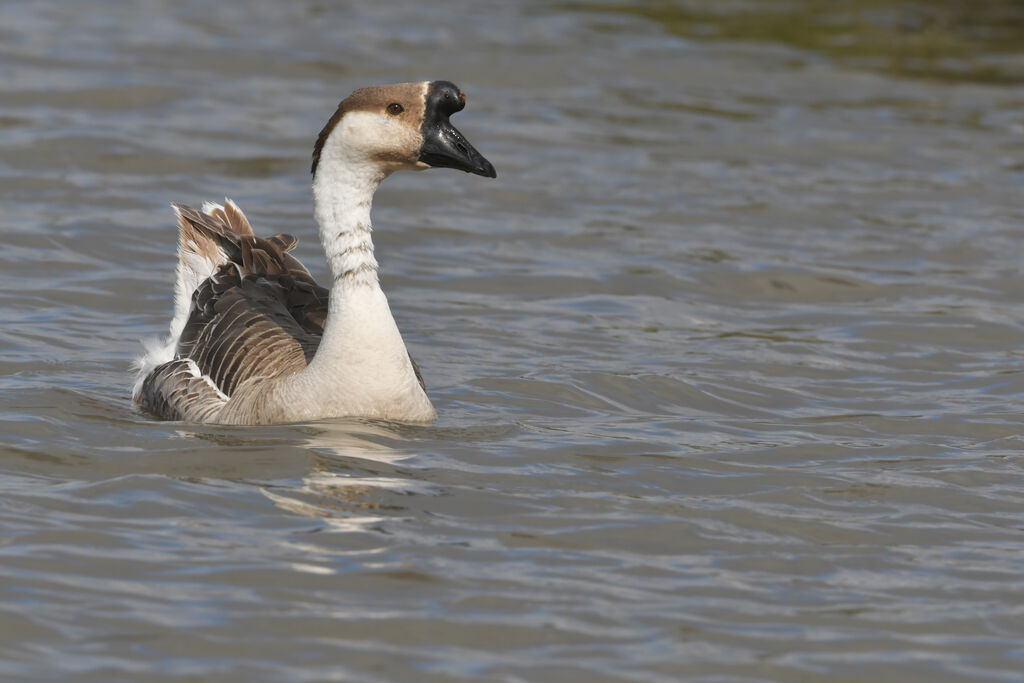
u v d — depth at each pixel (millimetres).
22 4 33531
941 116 28859
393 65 30188
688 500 11641
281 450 12156
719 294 19125
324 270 19484
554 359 16109
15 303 16969
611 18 36406
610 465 12461
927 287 19484
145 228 20234
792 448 13211
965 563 10531
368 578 9781
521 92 29047
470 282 19062
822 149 26359
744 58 32969
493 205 22594
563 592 9734
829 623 9453
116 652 8672
